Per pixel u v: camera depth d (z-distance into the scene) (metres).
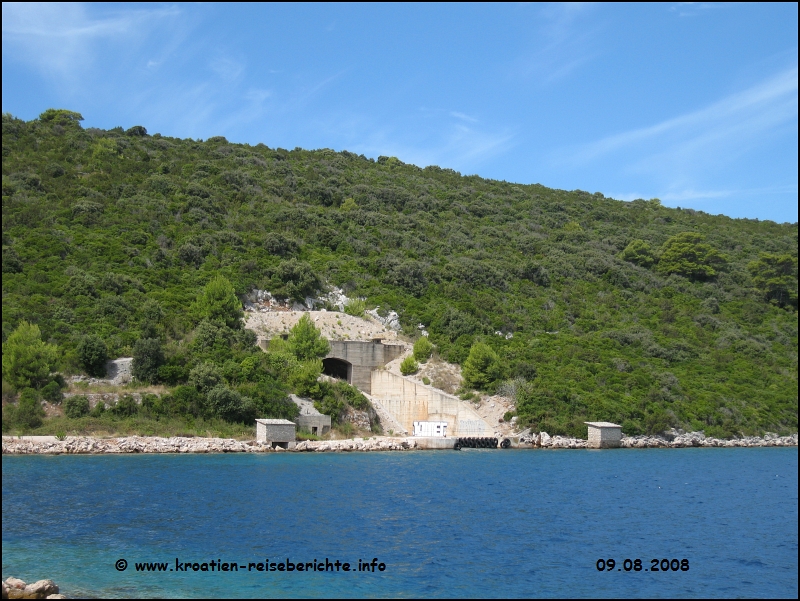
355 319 96.06
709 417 86.00
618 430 77.06
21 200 102.88
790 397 94.38
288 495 44.34
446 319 97.62
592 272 133.38
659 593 28.89
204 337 74.69
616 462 64.94
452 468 58.47
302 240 117.31
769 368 105.19
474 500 45.00
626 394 85.50
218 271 96.69
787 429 89.31
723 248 160.00
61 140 134.62
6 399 61.34
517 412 78.19
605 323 111.62
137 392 65.62
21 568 29.75
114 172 124.69
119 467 52.38
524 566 31.72
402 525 37.97
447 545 34.53
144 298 83.56
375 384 86.62
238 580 28.91
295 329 82.19
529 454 69.81
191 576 29.27
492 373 82.62
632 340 104.25
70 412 62.00
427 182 182.25
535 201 181.75
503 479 53.34
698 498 48.16
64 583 28.12
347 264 110.12
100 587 27.80
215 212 118.56
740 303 129.25
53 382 63.50
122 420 63.28
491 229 150.38
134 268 91.25
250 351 76.50
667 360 101.44
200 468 53.12
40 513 38.44
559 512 42.47
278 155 171.00
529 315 108.50
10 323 68.25
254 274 98.19
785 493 50.47
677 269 140.88
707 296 132.12
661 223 179.62
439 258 123.94
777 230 182.62
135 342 70.00
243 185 135.62
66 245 91.50
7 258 82.94
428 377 84.19
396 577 29.72
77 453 57.56
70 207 104.25
